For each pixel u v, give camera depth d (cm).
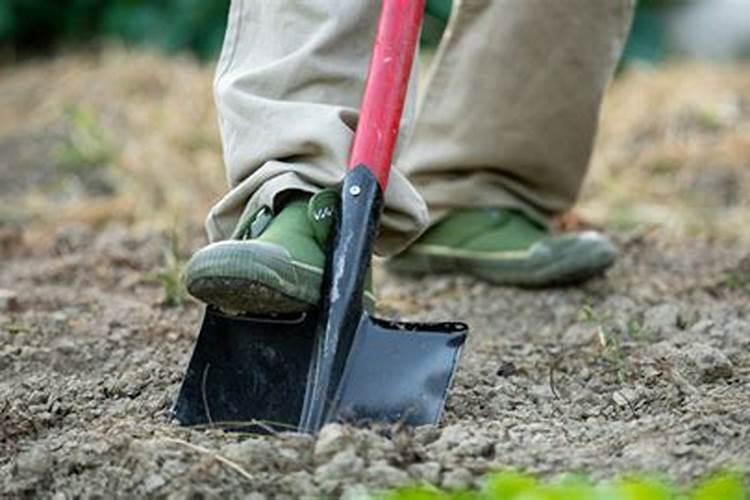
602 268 734
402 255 761
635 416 543
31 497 485
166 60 1330
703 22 1648
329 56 536
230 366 522
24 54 1520
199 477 470
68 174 1099
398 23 524
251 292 502
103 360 637
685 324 679
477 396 562
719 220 947
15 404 561
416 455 477
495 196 741
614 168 1090
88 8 1497
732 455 479
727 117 1190
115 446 495
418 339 517
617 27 707
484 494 447
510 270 737
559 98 711
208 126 1171
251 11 545
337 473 463
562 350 637
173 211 971
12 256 884
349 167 520
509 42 705
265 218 526
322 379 500
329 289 510
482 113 718
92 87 1277
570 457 480
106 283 799
